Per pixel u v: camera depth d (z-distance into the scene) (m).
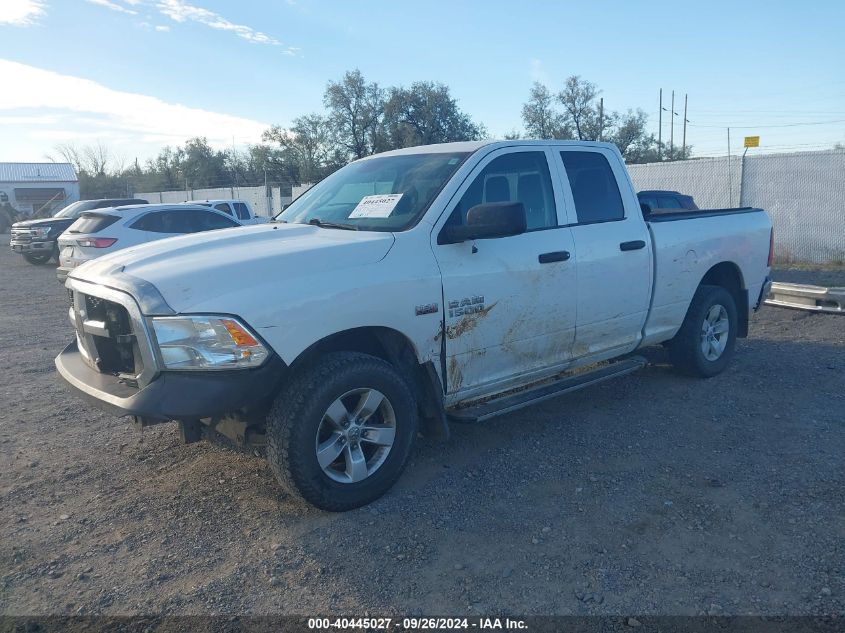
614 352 5.60
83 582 3.38
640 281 5.57
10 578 3.42
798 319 9.20
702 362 6.33
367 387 3.99
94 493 4.32
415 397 4.38
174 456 4.87
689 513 3.94
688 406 5.73
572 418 5.52
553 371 5.19
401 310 4.11
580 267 5.08
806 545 3.58
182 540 3.75
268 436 3.81
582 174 5.41
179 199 38.19
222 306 3.55
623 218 5.55
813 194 17.30
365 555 3.57
